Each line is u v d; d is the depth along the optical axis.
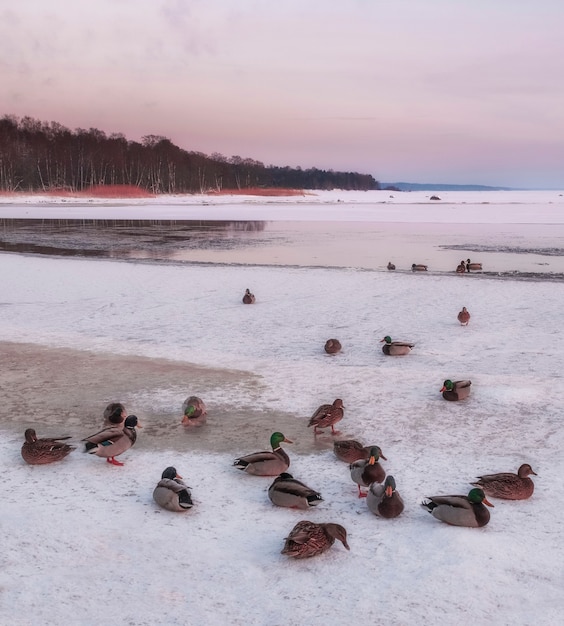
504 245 45.91
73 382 14.15
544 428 11.12
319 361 16.25
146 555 7.18
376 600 6.33
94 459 10.04
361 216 83.38
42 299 24.77
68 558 7.11
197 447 10.50
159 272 31.20
